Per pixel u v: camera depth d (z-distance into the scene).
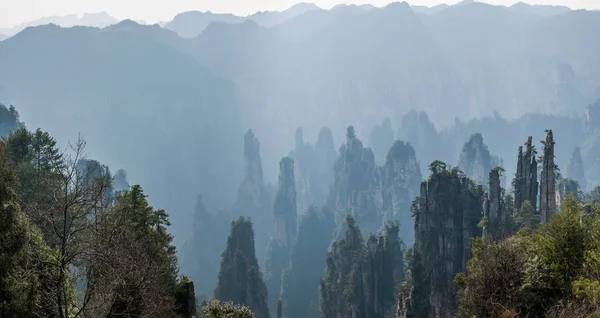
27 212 34.16
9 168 27.89
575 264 32.75
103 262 33.22
